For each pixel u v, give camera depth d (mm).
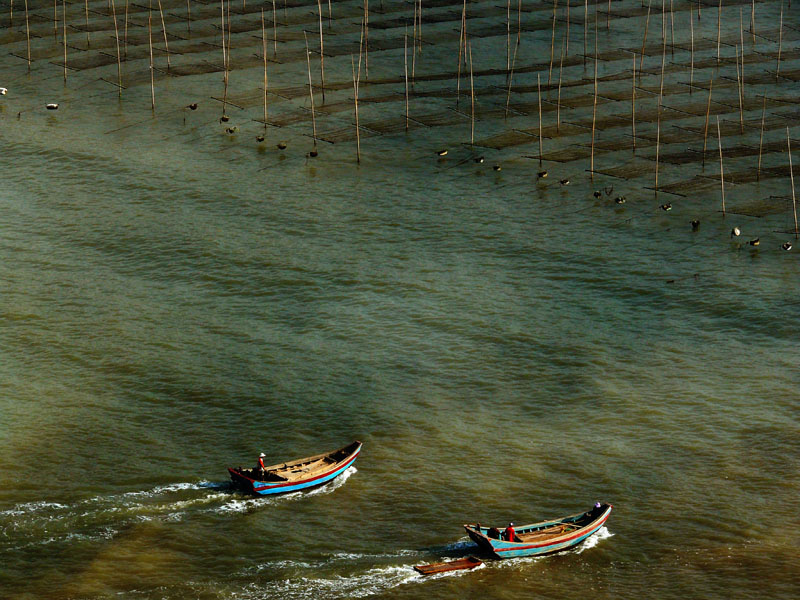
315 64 197875
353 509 89125
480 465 94562
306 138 168000
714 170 153250
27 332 115938
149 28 194875
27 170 157875
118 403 103750
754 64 195500
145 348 113062
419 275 128250
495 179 153375
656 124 169375
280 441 98438
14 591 78750
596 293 123875
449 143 165000
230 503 89625
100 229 140250
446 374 108500
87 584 79688
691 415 100750
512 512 88562
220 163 159875
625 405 102625
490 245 135250
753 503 88875
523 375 108125
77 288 125750
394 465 94688
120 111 178500
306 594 79000
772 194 146000
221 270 129875
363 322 118250
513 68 194375
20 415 101250
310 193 150125
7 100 183000
